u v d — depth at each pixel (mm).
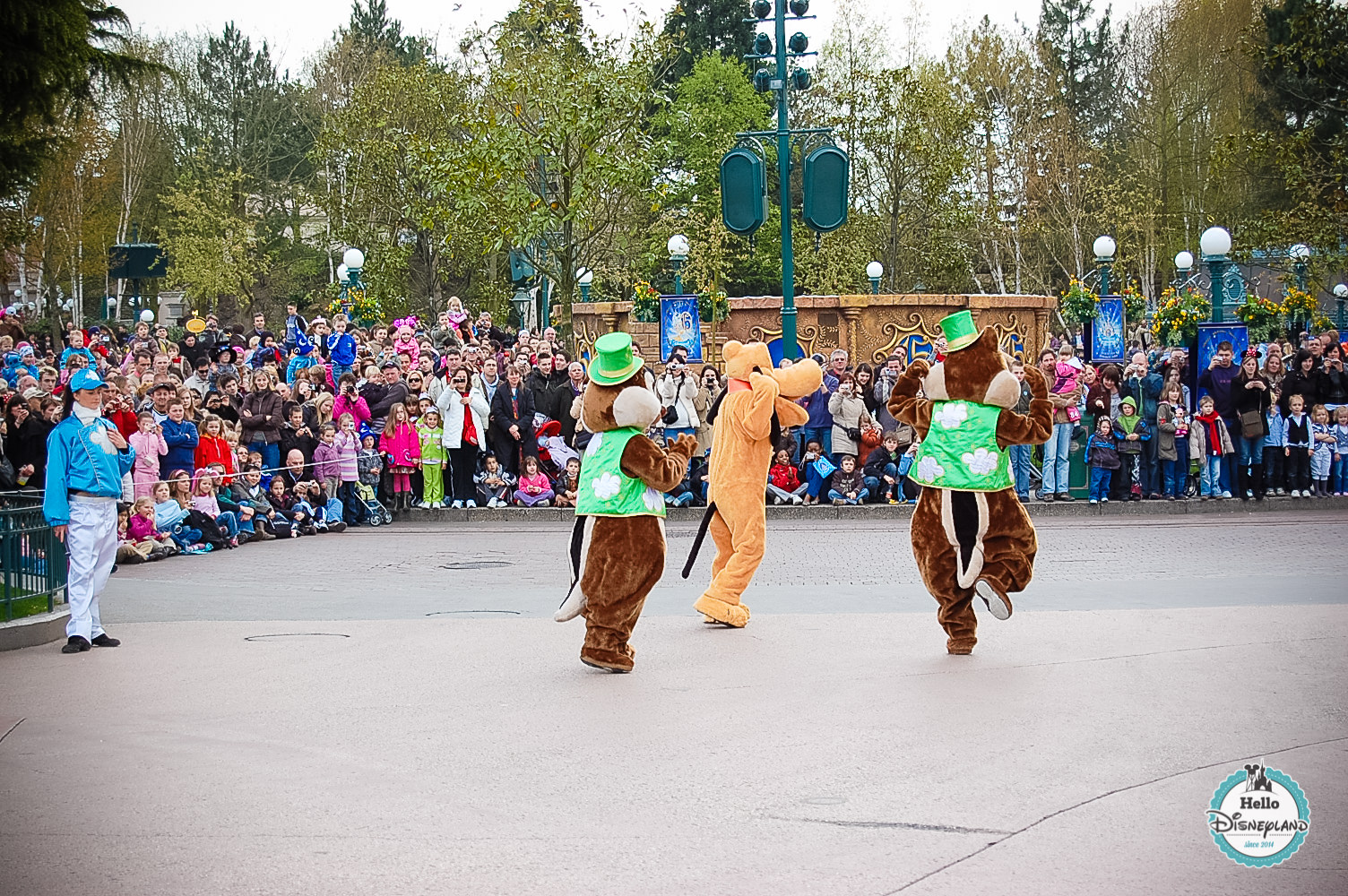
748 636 9375
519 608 11031
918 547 8633
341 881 4906
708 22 54281
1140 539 15492
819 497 18875
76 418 9273
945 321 8766
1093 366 19594
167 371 17672
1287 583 11570
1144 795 5707
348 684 8047
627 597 8250
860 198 45562
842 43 47469
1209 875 4840
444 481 19078
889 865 4984
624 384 8469
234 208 55188
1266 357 20125
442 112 42938
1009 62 51000
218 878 4949
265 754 6539
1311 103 29938
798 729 6816
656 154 24828
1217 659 8242
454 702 7559
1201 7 46844
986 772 6039
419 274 48812
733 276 47781
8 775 6238
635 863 5043
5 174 10062
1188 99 47562
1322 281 36281
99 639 9344
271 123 59781
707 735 6762
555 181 24844
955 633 8555
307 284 57844
